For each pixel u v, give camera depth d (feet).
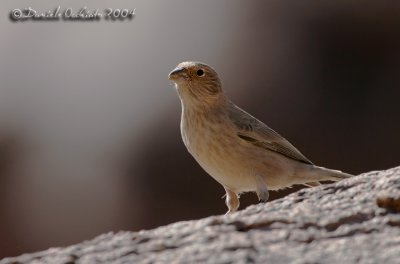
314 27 67.26
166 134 64.54
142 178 63.16
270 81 64.80
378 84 64.28
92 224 61.93
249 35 68.59
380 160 60.95
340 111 63.05
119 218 61.72
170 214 61.05
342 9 67.00
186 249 19.88
